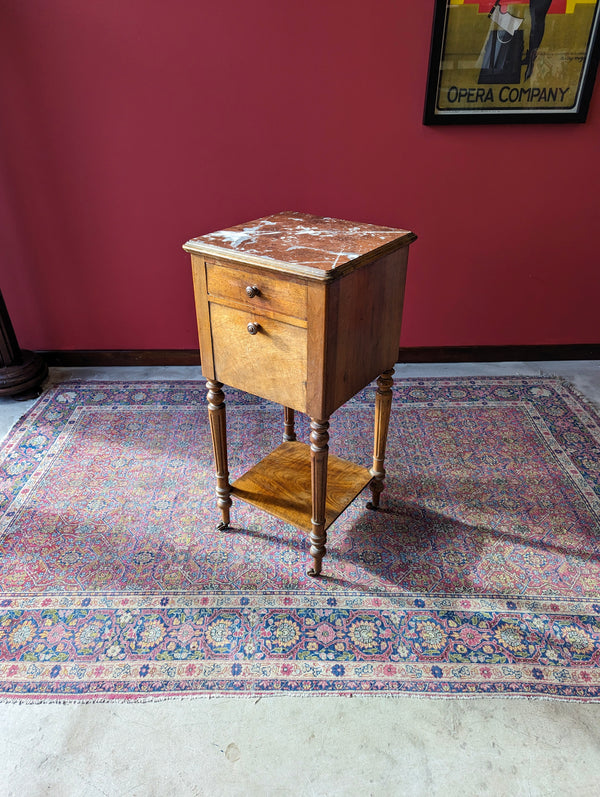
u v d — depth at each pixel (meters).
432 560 2.12
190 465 2.62
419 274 3.29
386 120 2.92
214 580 2.05
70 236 3.17
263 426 2.89
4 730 1.59
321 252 1.65
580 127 2.93
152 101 2.86
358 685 1.70
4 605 1.95
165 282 3.30
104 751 1.55
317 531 1.97
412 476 2.54
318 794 1.45
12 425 2.94
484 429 2.86
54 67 2.77
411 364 3.51
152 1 2.63
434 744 1.56
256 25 2.70
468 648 1.81
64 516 2.33
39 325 3.42
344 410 2.99
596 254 3.26
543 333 3.47
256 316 1.72
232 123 2.91
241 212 3.15
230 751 1.54
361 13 2.67
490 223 3.17
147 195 3.08
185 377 3.38
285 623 1.89
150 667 1.75
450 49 2.71
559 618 1.90
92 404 3.10
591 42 2.70
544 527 2.27
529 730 1.59
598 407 3.04
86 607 1.95
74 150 2.96
